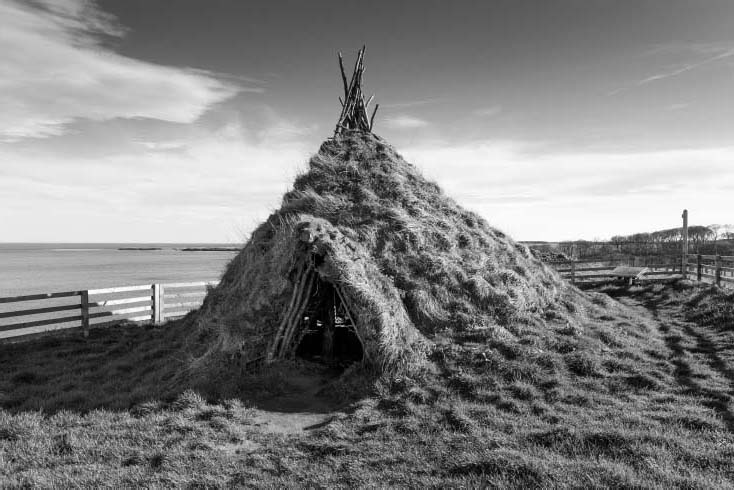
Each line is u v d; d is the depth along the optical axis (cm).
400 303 1022
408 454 637
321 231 1017
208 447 671
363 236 1131
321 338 1242
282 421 784
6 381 1023
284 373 961
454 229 1302
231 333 999
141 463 633
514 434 690
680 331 1302
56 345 1381
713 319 1372
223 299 1212
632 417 725
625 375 896
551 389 841
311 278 1030
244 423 764
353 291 948
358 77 1622
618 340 1087
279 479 582
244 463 628
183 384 907
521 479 559
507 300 1132
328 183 1299
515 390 835
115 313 1597
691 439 650
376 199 1264
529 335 1044
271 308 1016
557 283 1479
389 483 570
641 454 608
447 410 771
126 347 1345
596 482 543
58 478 589
